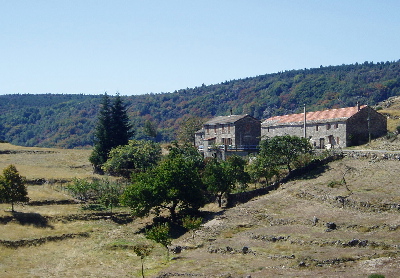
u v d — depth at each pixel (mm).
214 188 62906
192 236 52469
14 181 59500
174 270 39188
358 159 66938
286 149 67438
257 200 60094
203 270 37812
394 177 55188
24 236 52438
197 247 47719
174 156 78250
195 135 111438
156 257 47375
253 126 90562
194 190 61250
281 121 98438
